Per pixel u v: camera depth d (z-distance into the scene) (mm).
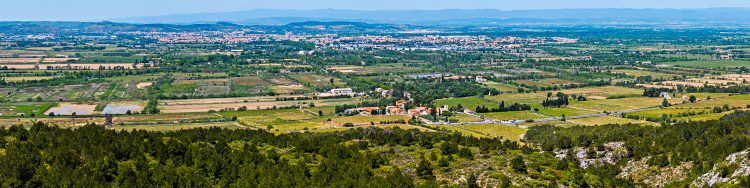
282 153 199500
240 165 170125
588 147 199875
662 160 165250
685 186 147750
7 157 154375
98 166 158375
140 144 187625
